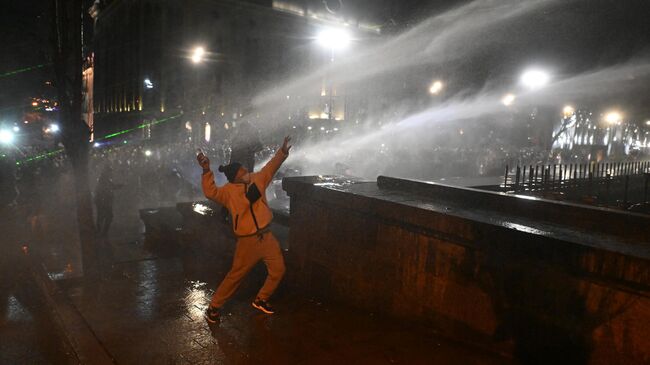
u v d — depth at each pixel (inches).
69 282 269.0
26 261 334.0
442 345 168.2
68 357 187.0
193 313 213.3
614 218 142.6
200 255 319.0
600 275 126.6
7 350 194.1
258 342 178.7
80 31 272.1
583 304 134.3
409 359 160.1
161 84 1943.9
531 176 388.5
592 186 425.7
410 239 186.4
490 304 159.2
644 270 116.2
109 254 344.8
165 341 181.9
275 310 212.2
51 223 484.4
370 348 169.9
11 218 472.4
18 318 229.5
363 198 202.4
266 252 192.5
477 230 157.2
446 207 181.8
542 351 145.3
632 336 123.2
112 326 198.5
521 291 150.1
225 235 290.4
